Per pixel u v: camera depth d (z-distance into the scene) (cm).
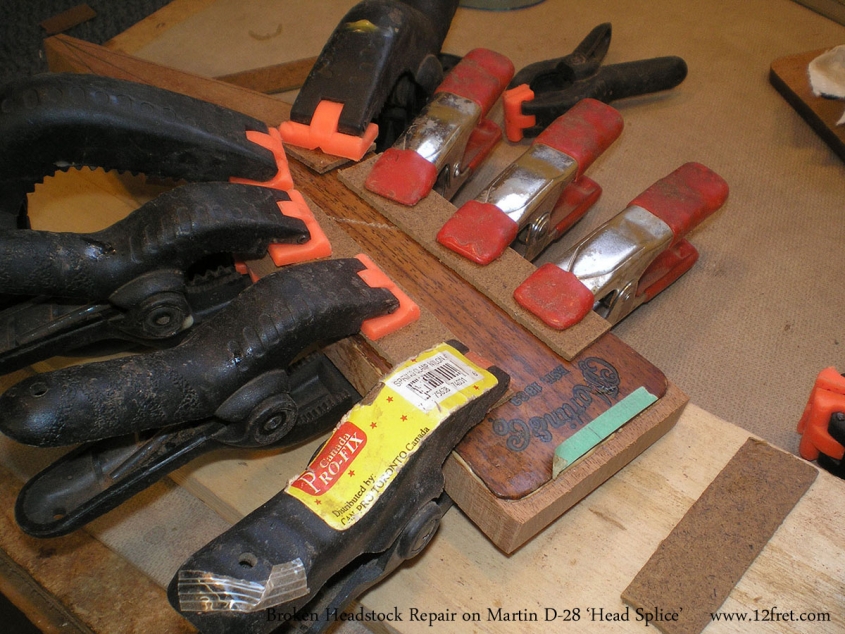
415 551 67
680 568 73
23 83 77
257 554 55
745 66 144
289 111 110
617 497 79
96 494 68
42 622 80
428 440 63
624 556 75
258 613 54
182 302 76
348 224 91
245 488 83
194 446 69
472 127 100
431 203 92
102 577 83
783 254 116
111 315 77
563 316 80
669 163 128
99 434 61
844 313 109
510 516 68
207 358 66
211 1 157
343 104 95
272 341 68
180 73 116
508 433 74
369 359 77
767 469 79
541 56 144
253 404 68
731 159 128
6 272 68
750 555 74
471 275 85
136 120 80
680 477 80
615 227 88
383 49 97
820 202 122
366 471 61
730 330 108
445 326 80
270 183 90
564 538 76
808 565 73
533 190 91
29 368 94
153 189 106
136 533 87
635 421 77
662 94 139
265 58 145
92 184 107
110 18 161
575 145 94
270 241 81
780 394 102
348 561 61
